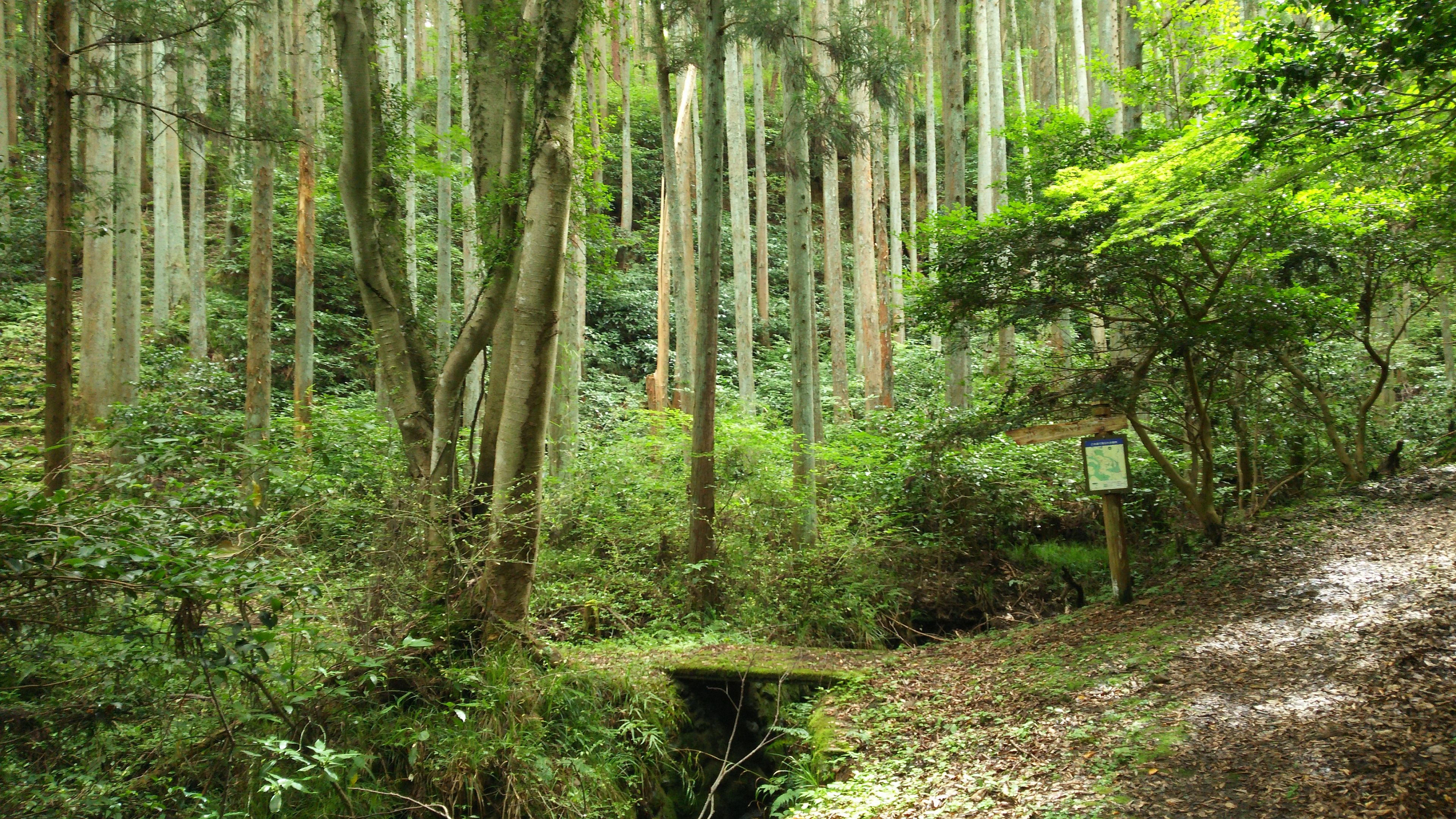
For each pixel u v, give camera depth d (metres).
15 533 3.82
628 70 23.12
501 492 6.66
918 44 21.05
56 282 7.52
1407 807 3.42
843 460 10.61
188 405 10.57
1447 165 6.68
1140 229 6.65
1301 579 6.99
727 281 22.67
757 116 21.38
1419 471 10.38
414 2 15.43
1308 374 10.70
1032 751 4.90
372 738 5.59
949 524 10.20
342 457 8.55
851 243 26.58
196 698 4.97
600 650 7.79
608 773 5.93
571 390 13.02
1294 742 4.24
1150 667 5.75
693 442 9.73
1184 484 8.52
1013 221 8.19
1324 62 4.94
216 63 13.84
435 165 11.30
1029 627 7.96
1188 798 3.95
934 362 17.98
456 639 6.36
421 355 7.61
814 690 6.99
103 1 9.27
